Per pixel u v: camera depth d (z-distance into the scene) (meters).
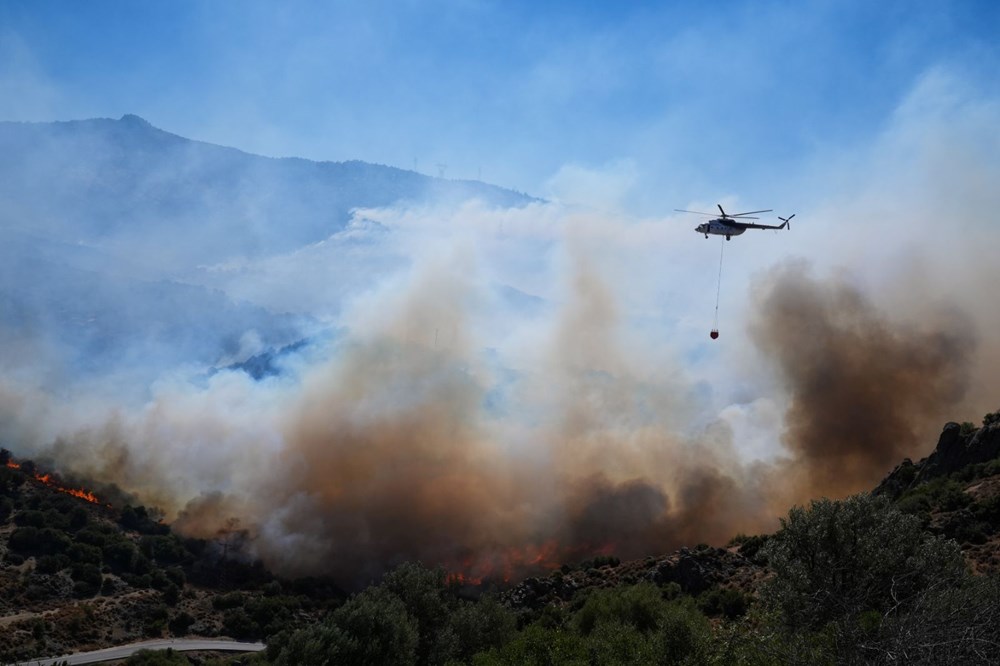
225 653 76.38
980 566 37.09
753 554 52.12
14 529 94.81
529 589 58.78
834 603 18.41
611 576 57.56
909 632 14.19
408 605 45.62
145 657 69.44
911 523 27.25
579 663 31.20
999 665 13.38
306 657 37.34
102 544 96.06
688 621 29.34
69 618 77.75
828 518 27.77
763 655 20.00
